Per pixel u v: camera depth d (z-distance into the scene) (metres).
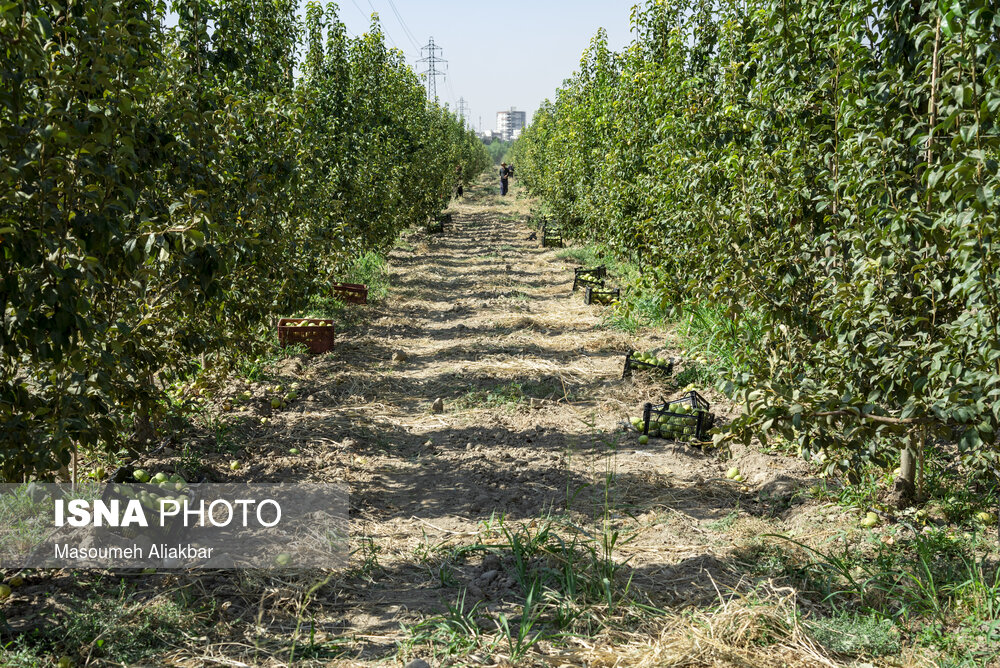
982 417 3.71
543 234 22.70
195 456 6.04
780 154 5.83
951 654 3.63
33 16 3.22
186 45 7.60
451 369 9.54
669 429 7.05
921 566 4.44
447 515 5.54
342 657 3.72
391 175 16.16
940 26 4.11
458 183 42.41
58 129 3.45
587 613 4.05
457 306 13.50
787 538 4.65
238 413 7.29
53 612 3.88
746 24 7.62
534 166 33.34
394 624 4.04
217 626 3.90
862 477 5.45
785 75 5.99
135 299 4.61
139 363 4.87
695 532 5.16
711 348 8.72
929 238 4.25
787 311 5.48
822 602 4.18
